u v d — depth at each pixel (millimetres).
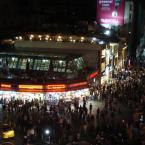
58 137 35875
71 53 57031
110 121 41844
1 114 43156
